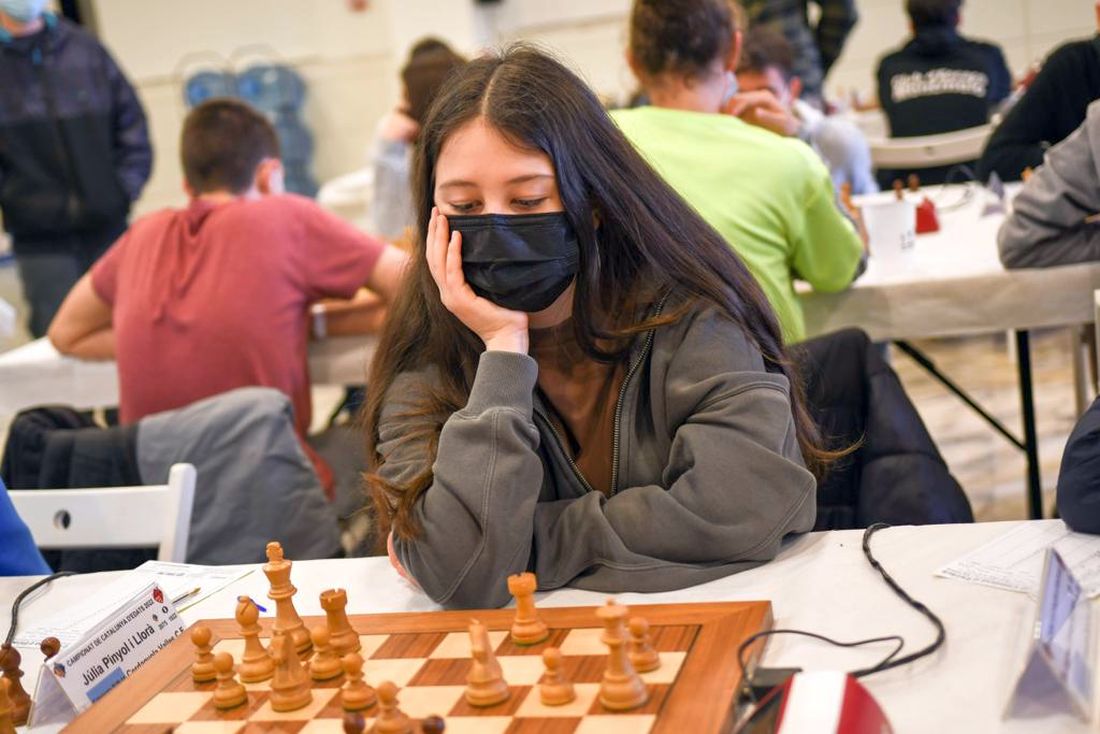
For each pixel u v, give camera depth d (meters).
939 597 1.21
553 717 1.03
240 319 2.65
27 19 4.53
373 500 1.51
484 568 1.34
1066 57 3.26
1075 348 3.07
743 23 3.41
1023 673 0.98
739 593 1.29
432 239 1.43
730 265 1.51
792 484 1.37
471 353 1.51
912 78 4.86
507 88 1.39
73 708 1.23
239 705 1.14
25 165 4.66
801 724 0.91
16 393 3.03
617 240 1.46
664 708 1.02
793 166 2.31
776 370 1.53
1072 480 1.32
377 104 7.71
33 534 1.98
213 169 2.77
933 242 2.95
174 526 1.91
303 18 7.66
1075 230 2.39
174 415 2.22
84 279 2.92
